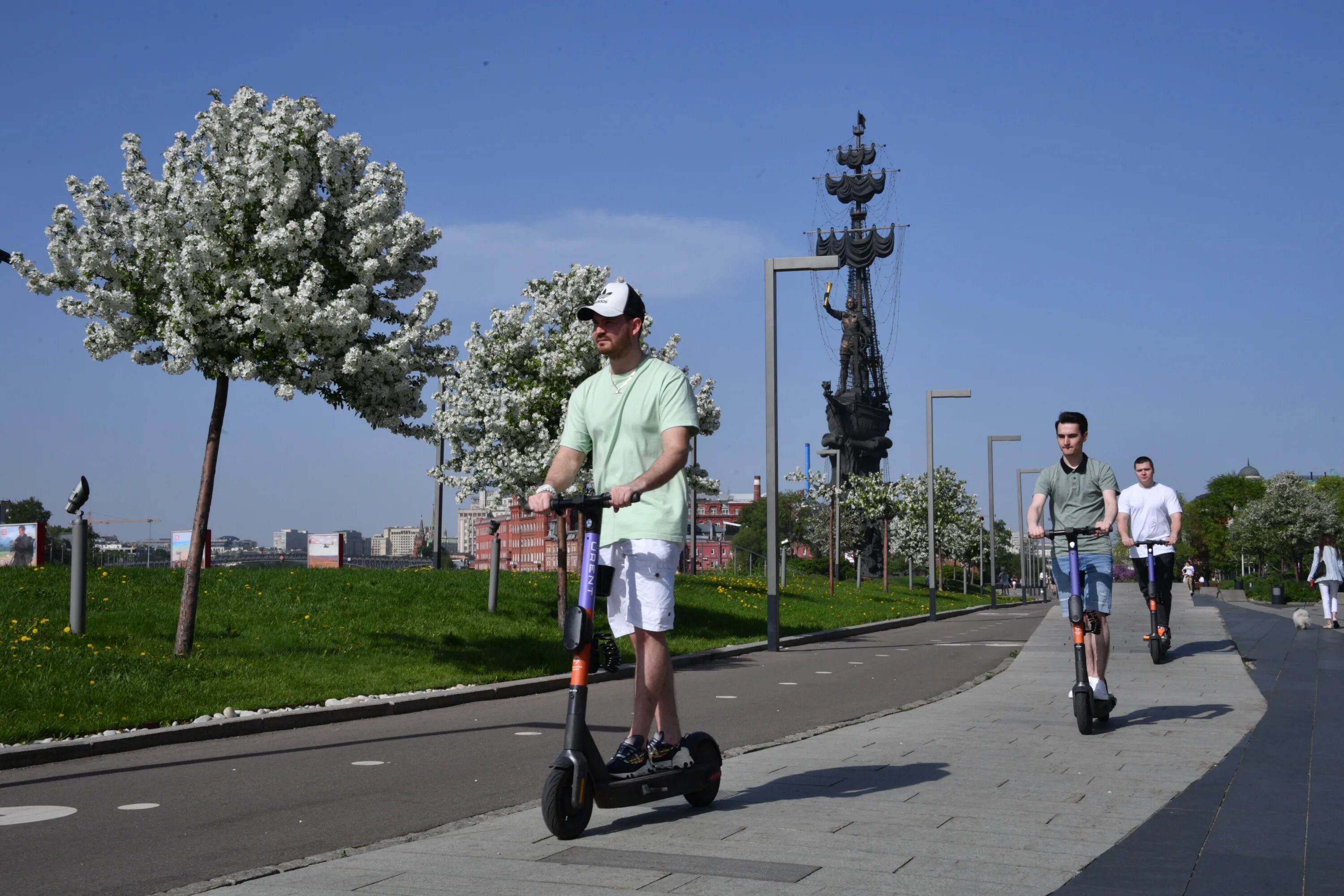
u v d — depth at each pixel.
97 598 14.91
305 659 12.95
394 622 16.28
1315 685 10.84
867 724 8.80
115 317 12.22
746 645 19.00
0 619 13.16
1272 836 4.90
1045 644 16.81
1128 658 13.98
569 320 19.58
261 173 12.44
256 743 8.98
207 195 12.39
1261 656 13.80
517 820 5.33
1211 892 4.04
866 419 89.56
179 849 5.19
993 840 4.82
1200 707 9.49
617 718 10.40
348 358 12.45
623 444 5.44
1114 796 5.81
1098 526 8.75
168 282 11.95
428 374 13.68
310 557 35.00
